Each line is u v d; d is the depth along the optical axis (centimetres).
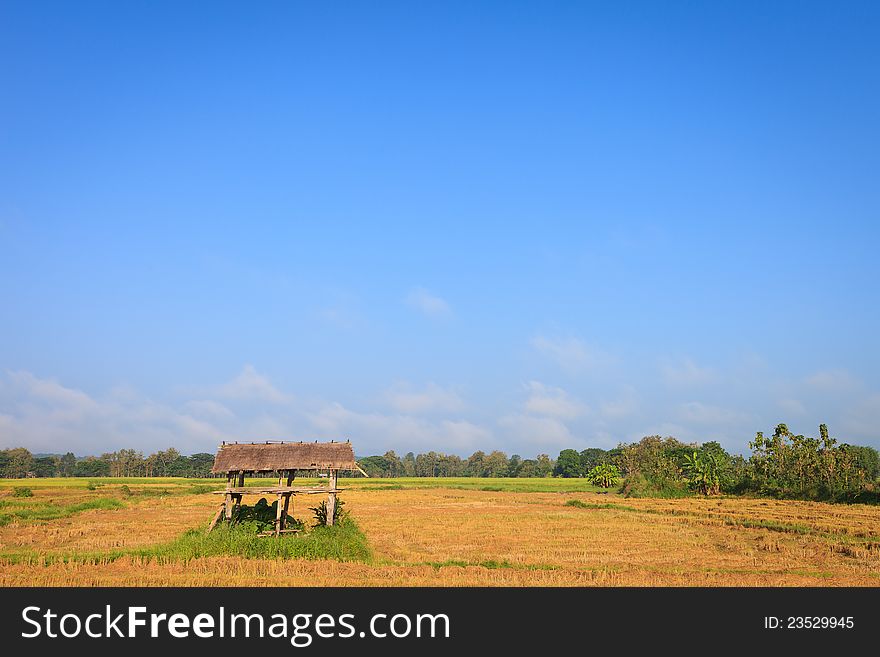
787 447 9362
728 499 8612
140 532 4578
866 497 7550
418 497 9225
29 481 14888
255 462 3719
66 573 2866
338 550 3366
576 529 4956
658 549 3903
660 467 10906
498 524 5294
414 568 3091
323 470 3747
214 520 3634
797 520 5484
